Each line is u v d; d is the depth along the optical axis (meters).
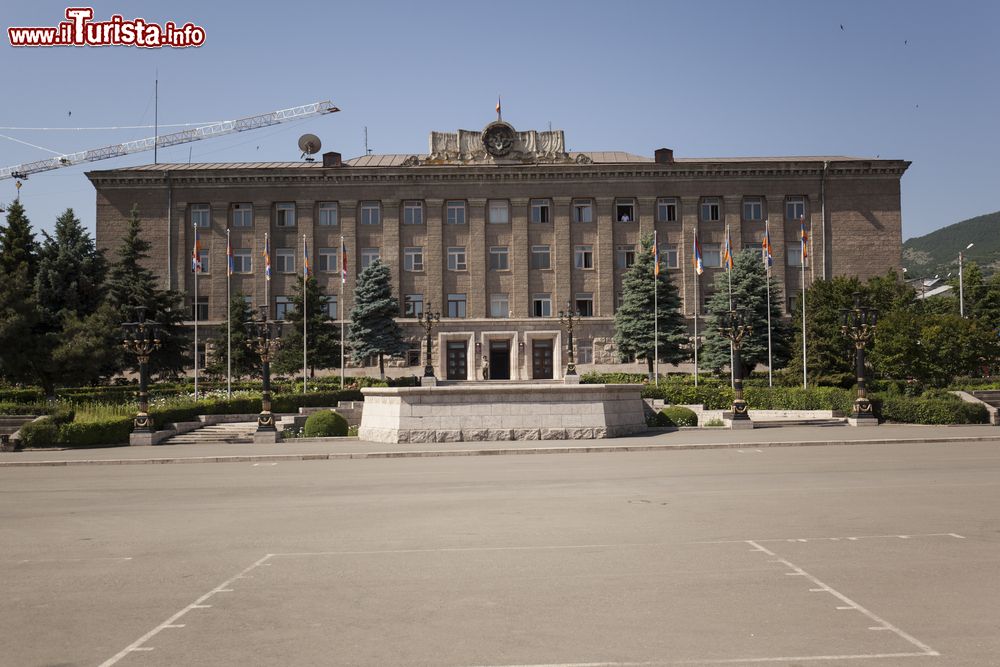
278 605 8.98
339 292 70.12
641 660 7.05
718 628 7.90
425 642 7.62
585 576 10.01
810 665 6.88
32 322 45.16
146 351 35.09
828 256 69.75
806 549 11.30
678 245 70.06
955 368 49.47
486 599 9.05
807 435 31.98
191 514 15.66
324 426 36.38
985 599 8.76
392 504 16.39
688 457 25.47
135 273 57.62
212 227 69.88
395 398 33.00
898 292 59.09
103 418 34.50
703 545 11.69
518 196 70.44
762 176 69.94
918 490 16.94
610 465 23.45
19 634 8.12
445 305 70.25
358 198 70.25
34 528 14.29
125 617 8.65
